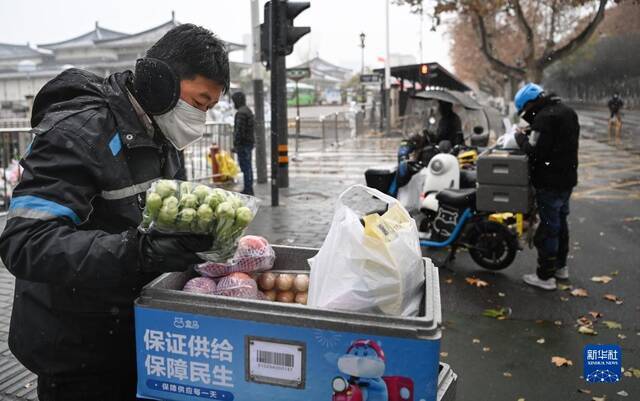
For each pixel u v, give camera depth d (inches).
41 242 61.5
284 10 355.3
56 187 63.8
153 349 68.7
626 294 216.8
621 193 430.9
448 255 260.5
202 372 66.9
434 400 59.9
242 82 2057.1
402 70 1099.9
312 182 498.3
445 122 348.2
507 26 1385.3
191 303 66.7
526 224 252.4
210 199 62.2
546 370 160.2
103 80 75.7
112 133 69.6
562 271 233.8
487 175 228.7
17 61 2519.7
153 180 75.2
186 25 72.5
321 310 62.8
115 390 78.4
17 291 74.9
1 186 386.0
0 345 167.3
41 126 66.7
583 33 947.3
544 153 212.1
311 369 62.9
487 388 151.2
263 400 65.0
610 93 2272.4
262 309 64.3
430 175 275.0
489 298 215.8
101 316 73.4
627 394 146.6
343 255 68.6
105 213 70.9
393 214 76.4
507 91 1964.8
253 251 82.3
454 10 929.5
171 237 61.3
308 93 2017.7
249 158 423.2
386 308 67.5
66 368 73.7
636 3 941.8
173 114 71.8
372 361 60.7
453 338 181.9
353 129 1099.3
